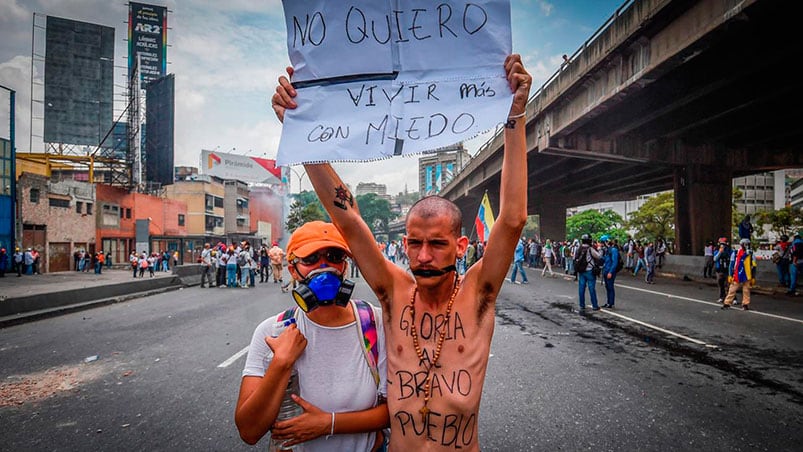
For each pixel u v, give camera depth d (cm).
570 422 337
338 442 147
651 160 1967
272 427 139
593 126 1834
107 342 652
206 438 317
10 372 499
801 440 305
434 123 147
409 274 171
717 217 2008
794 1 865
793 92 1342
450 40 153
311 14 161
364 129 151
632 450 291
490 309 151
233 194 5325
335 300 146
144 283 1380
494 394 401
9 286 1470
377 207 11244
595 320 784
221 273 1627
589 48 1433
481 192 3825
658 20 1111
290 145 154
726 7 928
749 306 948
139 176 3953
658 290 1291
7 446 309
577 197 4228
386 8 157
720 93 1417
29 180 2416
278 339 140
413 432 143
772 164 2053
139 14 6769
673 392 403
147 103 3794
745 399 384
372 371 152
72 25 4166
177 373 484
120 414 366
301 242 153
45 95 4038
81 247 2848
